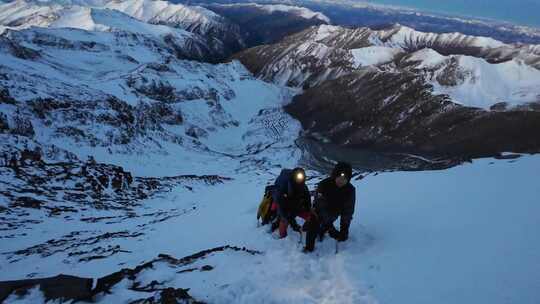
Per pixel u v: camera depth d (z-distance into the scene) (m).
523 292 5.15
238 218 15.86
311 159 151.88
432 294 5.58
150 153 90.69
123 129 91.31
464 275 5.91
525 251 6.20
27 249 20.98
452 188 11.76
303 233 9.27
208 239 12.44
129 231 21.16
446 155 169.00
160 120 131.88
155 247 13.75
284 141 172.12
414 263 6.69
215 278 7.00
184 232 16.38
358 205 12.06
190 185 56.97
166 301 5.71
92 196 42.28
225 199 33.03
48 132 74.94
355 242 8.44
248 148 151.62
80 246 17.66
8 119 66.69
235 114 191.00
